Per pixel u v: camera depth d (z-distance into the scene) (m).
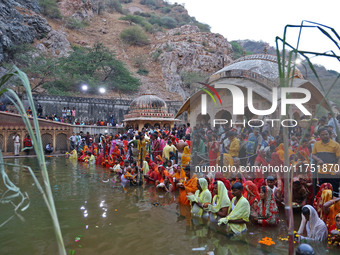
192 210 4.75
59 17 48.25
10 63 30.39
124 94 38.12
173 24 66.62
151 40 55.94
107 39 51.88
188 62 47.81
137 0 81.81
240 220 3.77
